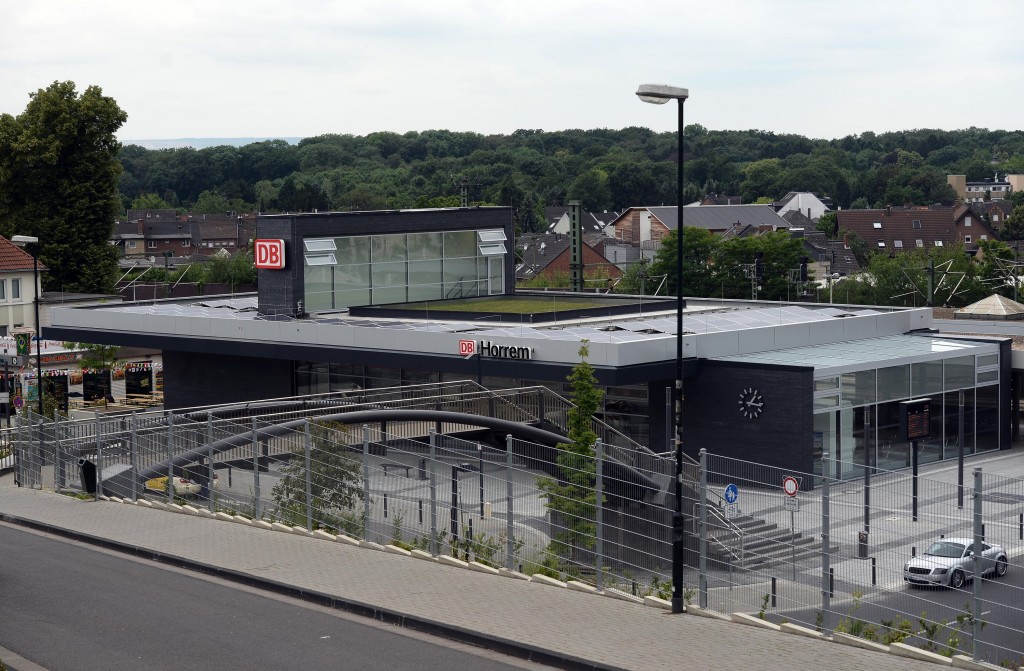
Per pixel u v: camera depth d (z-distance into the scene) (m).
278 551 21.23
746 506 17.92
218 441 25.28
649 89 18.64
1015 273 91.69
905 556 15.41
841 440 39.75
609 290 96.69
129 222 170.75
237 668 14.16
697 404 40.59
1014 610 14.18
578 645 14.95
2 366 57.81
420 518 20.91
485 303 56.25
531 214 177.12
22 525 25.52
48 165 78.94
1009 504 15.45
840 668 13.91
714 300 56.62
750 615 16.69
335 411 35.97
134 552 21.83
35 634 15.80
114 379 63.84
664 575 18.16
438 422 35.75
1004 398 46.12
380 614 16.77
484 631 15.56
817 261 123.00
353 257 54.91
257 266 53.59
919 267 87.38
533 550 19.17
